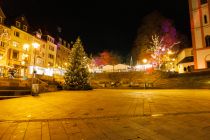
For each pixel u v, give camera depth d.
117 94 16.31
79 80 24.53
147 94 15.76
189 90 20.52
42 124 5.65
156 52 45.53
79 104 9.73
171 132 4.52
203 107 8.06
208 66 33.84
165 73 35.91
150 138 4.11
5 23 38.97
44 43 52.81
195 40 35.97
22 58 41.88
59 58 63.31
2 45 36.06
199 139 3.99
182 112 6.91
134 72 40.47
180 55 48.75
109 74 42.44
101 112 7.23
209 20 34.44
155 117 6.18
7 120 6.22
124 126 5.13
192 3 37.16
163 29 46.84
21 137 4.43
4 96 13.34
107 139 4.11
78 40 26.03
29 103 10.32
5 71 23.44
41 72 43.75
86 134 4.51
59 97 13.68
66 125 5.45
